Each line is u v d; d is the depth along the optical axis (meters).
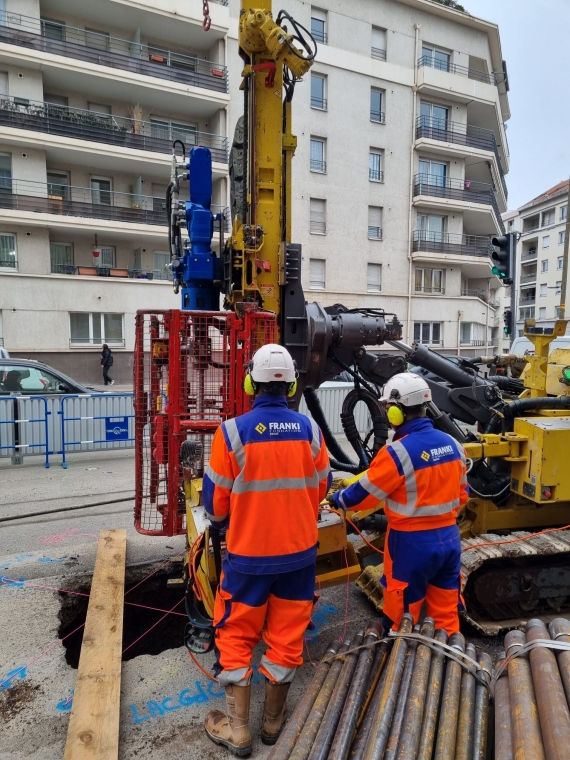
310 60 3.92
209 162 4.46
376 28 24.80
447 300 27.73
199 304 4.48
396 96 25.28
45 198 19.64
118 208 21.09
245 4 3.92
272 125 4.02
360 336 4.34
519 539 3.68
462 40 27.02
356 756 1.90
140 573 4.45
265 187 4.06
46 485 6.92
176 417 3.69
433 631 2.45
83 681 2.79
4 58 18.53
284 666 2.52
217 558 2.85
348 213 24.59
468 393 4.49
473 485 4.04
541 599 3.77
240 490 2.44
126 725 2.70
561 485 3.65
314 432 2.63
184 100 21.53
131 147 20.84
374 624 2.66
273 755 1.98
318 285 24.45
